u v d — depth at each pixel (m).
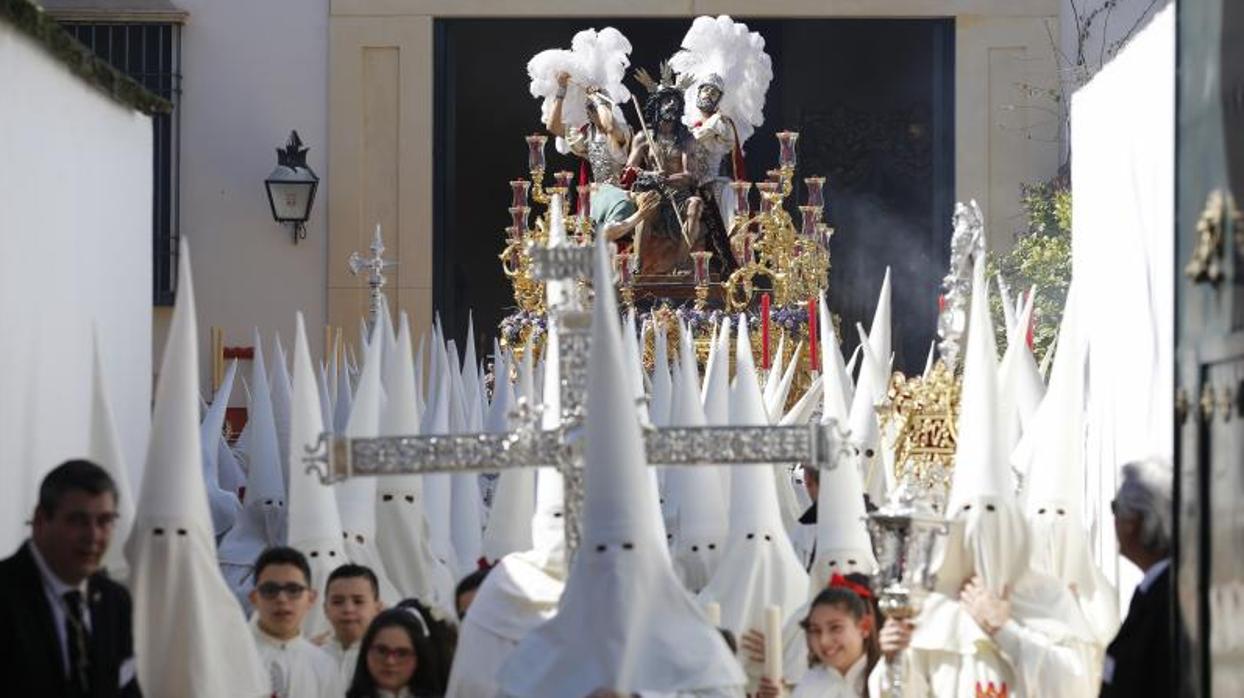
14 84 30.69
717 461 25.89
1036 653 31.30
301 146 83.62
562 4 85.31
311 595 32.25
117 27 84.81
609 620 24.31
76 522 24.16
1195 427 24.84
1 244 29.83
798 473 49.16
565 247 26.20
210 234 84.81
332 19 85.25
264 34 85.19
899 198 90.19
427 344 84.31
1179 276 25.45
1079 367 35.09
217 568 27.95
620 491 24.47
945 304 34.34
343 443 25.44
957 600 31.84
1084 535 34.53
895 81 90.75
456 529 41.81
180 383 27.62
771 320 64.75
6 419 30.00
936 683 31.81
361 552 36.50
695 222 69.12
